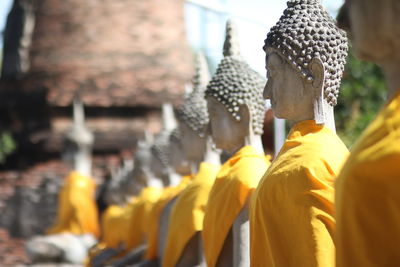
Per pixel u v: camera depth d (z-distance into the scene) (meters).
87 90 32.09
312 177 7.22
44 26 33.16
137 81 32.38
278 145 19.28
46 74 32.50
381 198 5.12
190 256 11.67
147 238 16.28
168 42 33.19
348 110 23.97
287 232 7.31
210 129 10.64
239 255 9.22
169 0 33.66
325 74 7.92
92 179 29.58
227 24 10.72
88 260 21.09
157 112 32.50
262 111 10.39
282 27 8.05
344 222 5.27
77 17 32.91
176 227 11.73
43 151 32.00
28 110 32.50
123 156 31.62
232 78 10.37
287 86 8.01
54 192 30.95
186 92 14.77
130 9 33.12
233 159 9.83
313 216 7.12
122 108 32.12
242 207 9.27
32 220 30.92
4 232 31.05
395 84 5.40
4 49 33.72
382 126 5.20
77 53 32.56
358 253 5.22
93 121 31.95
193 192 11.71
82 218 27.67
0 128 33.00
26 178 31.42
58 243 26.42
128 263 16.84
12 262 30.38
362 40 5.39
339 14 5.62
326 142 7.59
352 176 5.20
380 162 5.07
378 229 5.16
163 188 18.09
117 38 32.81
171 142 15.09
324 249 7.04
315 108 7.90
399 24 5.25
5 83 33.00
